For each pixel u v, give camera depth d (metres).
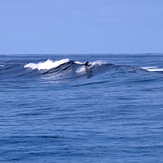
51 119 43.69
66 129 37.66
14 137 34.31
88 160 27.75
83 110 49.50
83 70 111.75
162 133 35.34
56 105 54.19
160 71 129.25
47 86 82.44
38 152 29.59
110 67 108.25
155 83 78.06
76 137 34.12
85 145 31.45
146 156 28.44
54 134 35.34
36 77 110.12
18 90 75.88
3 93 70.88
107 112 47.66
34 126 39.53
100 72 103.62
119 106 51.94
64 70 115.88
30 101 58.81
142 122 40.97
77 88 76.31
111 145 31.39
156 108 49.81
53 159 28.00
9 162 27.38
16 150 30.14
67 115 46.12
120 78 86.94
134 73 93.50
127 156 28.53
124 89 71.56
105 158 28.14
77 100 58.78
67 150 30.08
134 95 62.94
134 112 47.31
